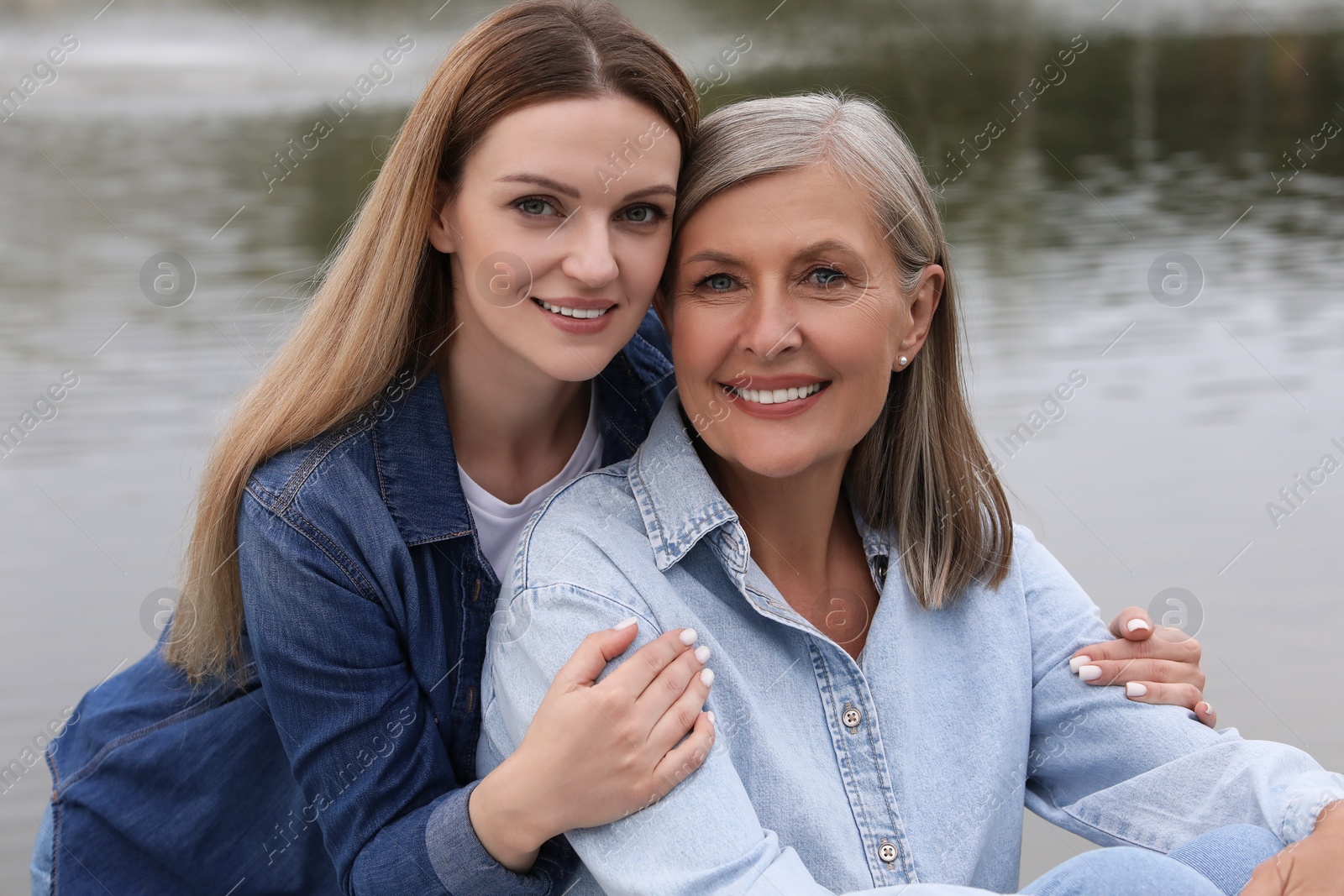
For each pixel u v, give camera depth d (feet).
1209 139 40.78
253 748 6.59
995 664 5.72
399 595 6.02
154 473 14.30
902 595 5.64
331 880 6.76
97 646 10.97
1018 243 26.71
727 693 5.22
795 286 5.20
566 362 5.78
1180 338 19.69
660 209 5.67
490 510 6.56
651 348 7.04
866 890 4.82
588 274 5.53
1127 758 5.78
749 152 5.18
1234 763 5.54
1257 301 21.62
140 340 19.03
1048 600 6.11
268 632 5.87
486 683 5.73
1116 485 13.80
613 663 4.98
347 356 6.02
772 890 4.56
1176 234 27.32
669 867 4.70
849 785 5.28
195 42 54.49
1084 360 18.52
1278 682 9.80
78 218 28.48
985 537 5.80
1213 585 11.32
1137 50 62.08
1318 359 18.30
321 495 5.90
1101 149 39.50
